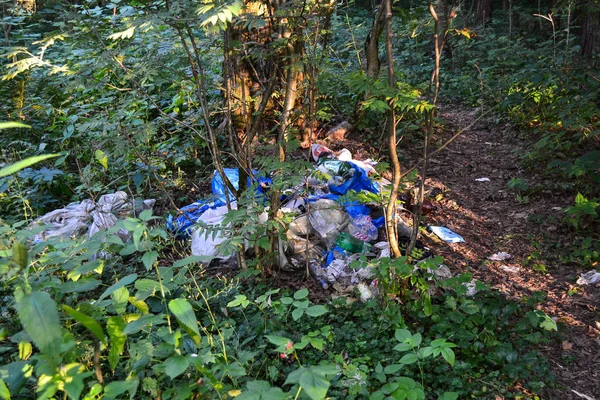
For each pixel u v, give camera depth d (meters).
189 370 2.62
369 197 3.91
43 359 1.99
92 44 3.74
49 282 2.51
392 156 3.63
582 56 8.38
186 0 3.18
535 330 3.62
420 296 3.59
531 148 7.02
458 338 3.30
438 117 8.47
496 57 10.76
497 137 7.92
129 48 4.00
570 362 3.38
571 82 7.35
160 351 2.25
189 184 5.64
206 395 2.40
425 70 11.81
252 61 5.27
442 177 6.47
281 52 4.18
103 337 2.06
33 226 4.27
